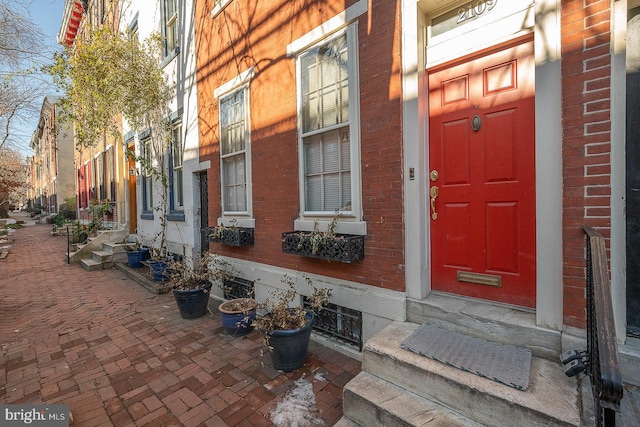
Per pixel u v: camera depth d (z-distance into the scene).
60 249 11.49
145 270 7.43
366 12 3.09
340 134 3.47
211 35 5.35
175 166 6.94
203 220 6.11
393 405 2.08
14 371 3.16
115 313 4.78
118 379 2.98
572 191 2.04
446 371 2.08
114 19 9.50
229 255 5.10
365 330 3.19
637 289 2.09
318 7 3.53
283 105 4.03
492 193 2.61
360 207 3.23
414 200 2.83
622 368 1.86
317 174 3.74
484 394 1.87
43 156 28.52
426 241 2.92
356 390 2.25
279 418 2.40
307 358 3.25
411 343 2.39
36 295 5.80
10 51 5.83
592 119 1.96
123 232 9.60
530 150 2.40
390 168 2.96
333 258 3.14
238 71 4.77
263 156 4.38
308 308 3.83
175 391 2.78
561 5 2.06
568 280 2.07
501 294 2.60
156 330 4.10
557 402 1.73
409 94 2.83
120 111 6.60
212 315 4.62
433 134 2.92
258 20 4.34
